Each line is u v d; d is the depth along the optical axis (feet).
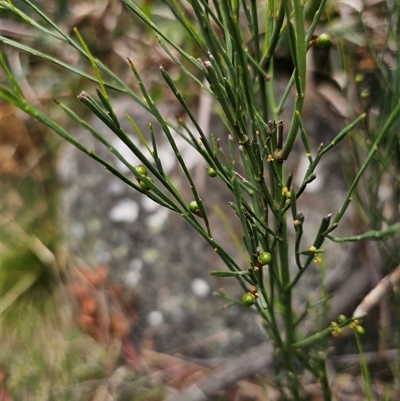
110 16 2.23
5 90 0.93
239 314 1.99
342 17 1.62
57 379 2.08
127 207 2.13
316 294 1.88
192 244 2.04
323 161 2.00
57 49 2.29
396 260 1.50
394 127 1.34
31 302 2.26
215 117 2.07
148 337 2.08
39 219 2.40
